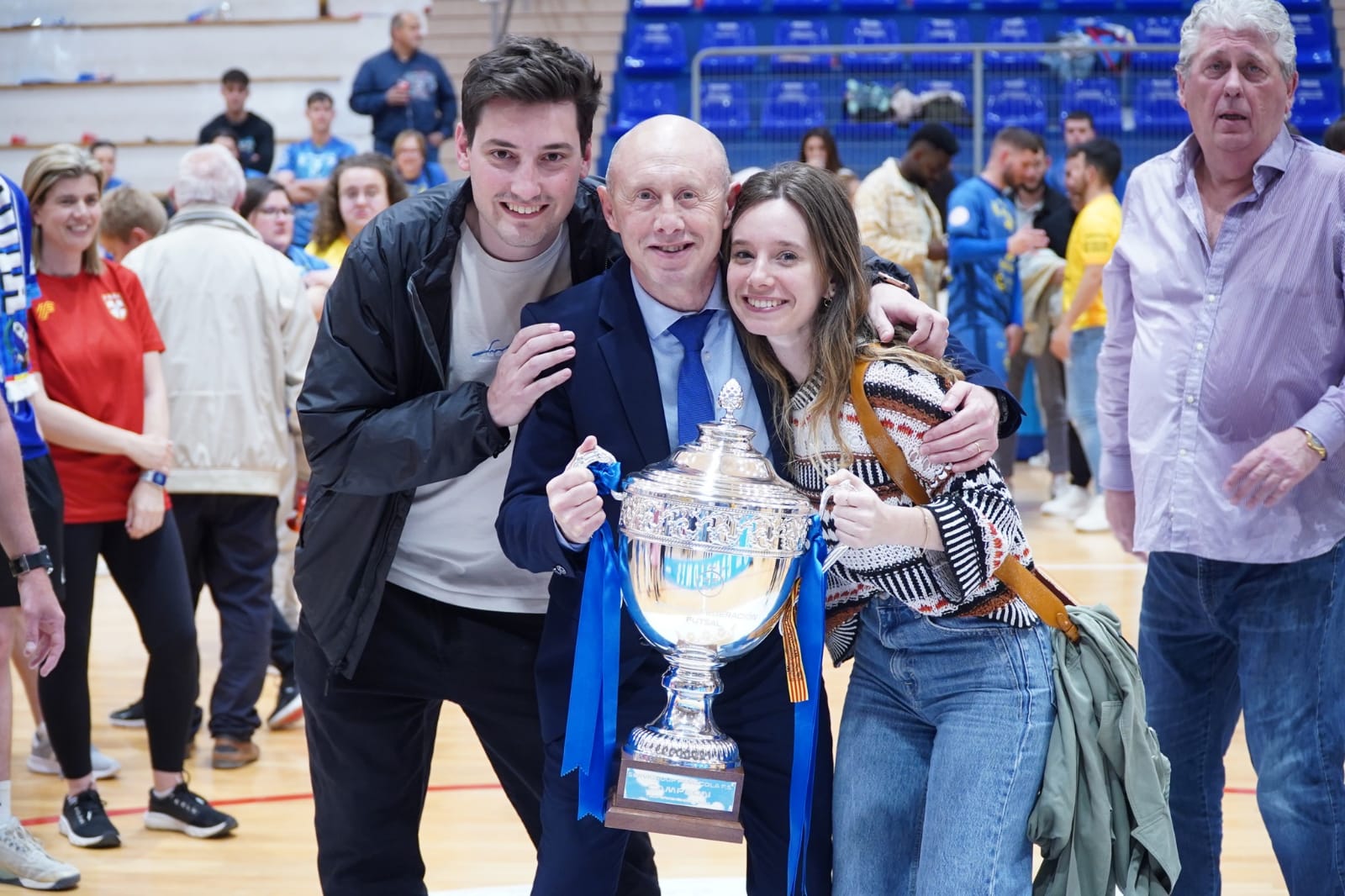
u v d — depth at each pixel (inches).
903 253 285.6
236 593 165.0
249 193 201.3
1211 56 96.1
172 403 161.3
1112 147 281.9
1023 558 79.8
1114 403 110.1
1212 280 98.7
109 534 143.8
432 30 446.3
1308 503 96.3
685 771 73.5
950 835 76.9
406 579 92.2
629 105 433.4
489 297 88.0
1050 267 304.3
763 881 82.8
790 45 434.6
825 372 78.0
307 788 157.9
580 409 80.0
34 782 159.8
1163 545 100.7
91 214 145.9
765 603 74.0
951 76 394.6
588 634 75.7
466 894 125.8
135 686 198.1
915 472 77.4
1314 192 96.0
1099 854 78.6
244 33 451.8
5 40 449.1
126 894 127.6
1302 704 96.2
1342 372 96.9
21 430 125.6
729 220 79.8
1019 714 78.6
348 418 84.6
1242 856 135.7
